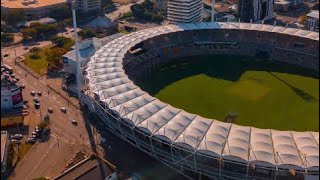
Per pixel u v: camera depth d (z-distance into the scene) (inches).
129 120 6240.2
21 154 6653.5
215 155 5423.2
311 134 5812.0
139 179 5979.3
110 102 6722.4
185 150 5605.3
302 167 5152.6
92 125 7490.2
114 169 5920.3
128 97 6879.9
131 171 6151.6
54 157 6569.9
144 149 6525.6
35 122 7642.7
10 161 6407.5
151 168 6230.3
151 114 6353.3
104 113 6988.2
